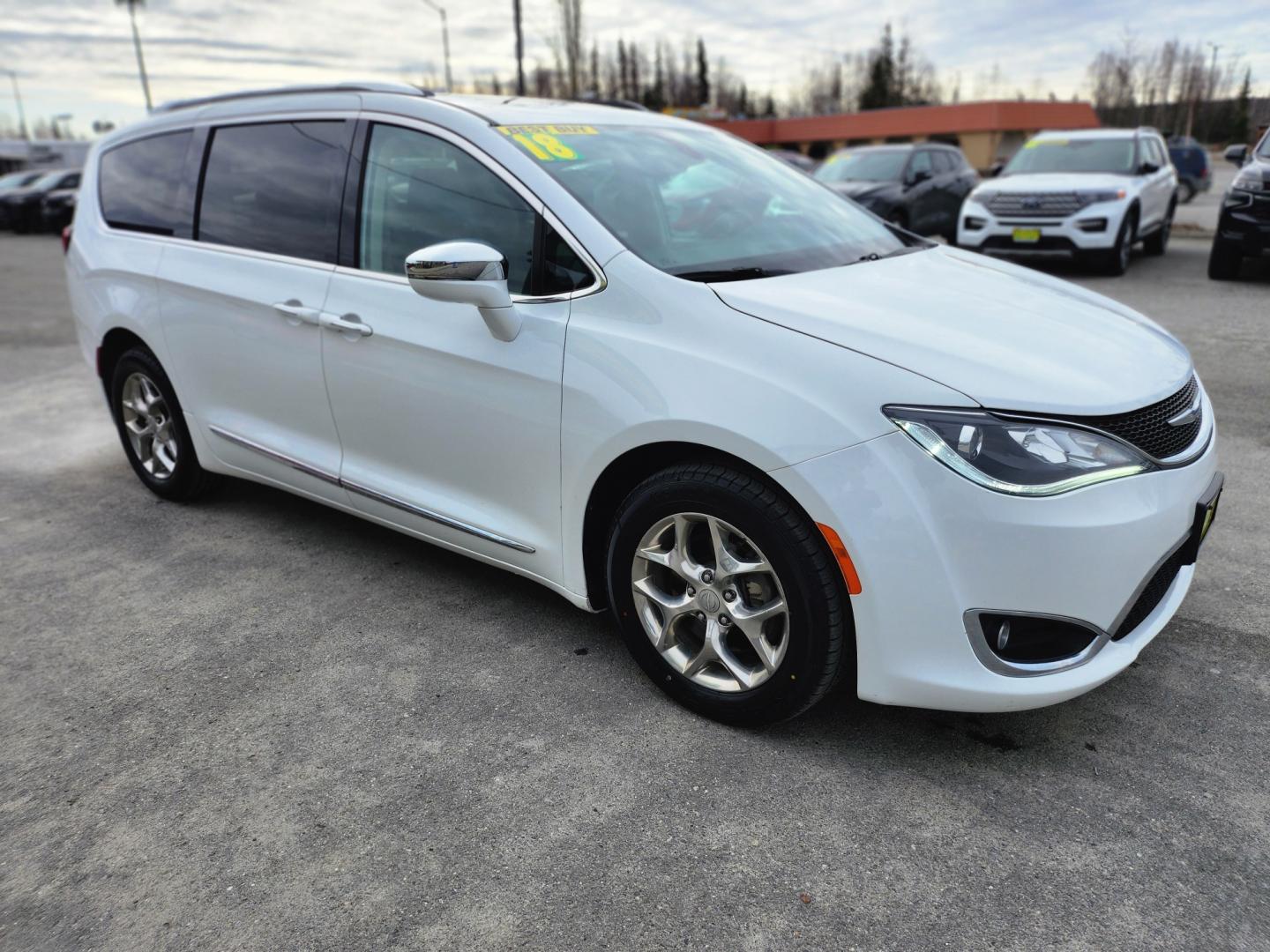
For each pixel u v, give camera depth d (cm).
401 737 248
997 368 215
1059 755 234
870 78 7475
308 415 333
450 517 296
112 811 223
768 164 363
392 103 310
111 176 423
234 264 347
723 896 193
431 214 291
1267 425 476
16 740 252
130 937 186
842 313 236
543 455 263
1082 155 1062
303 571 351
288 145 339
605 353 245
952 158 1304
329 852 208
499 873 200
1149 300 812
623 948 181
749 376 222
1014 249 980
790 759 235
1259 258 977
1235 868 195
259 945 184
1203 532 238
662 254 264
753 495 222
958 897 191
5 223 2255
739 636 245
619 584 258
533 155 279
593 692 267
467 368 274
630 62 7325
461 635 301
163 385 396
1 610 327
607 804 221
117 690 275
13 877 203
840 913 188
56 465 488
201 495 422
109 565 362
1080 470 205
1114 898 189
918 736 243
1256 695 256
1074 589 207
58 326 922
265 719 258
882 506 207
